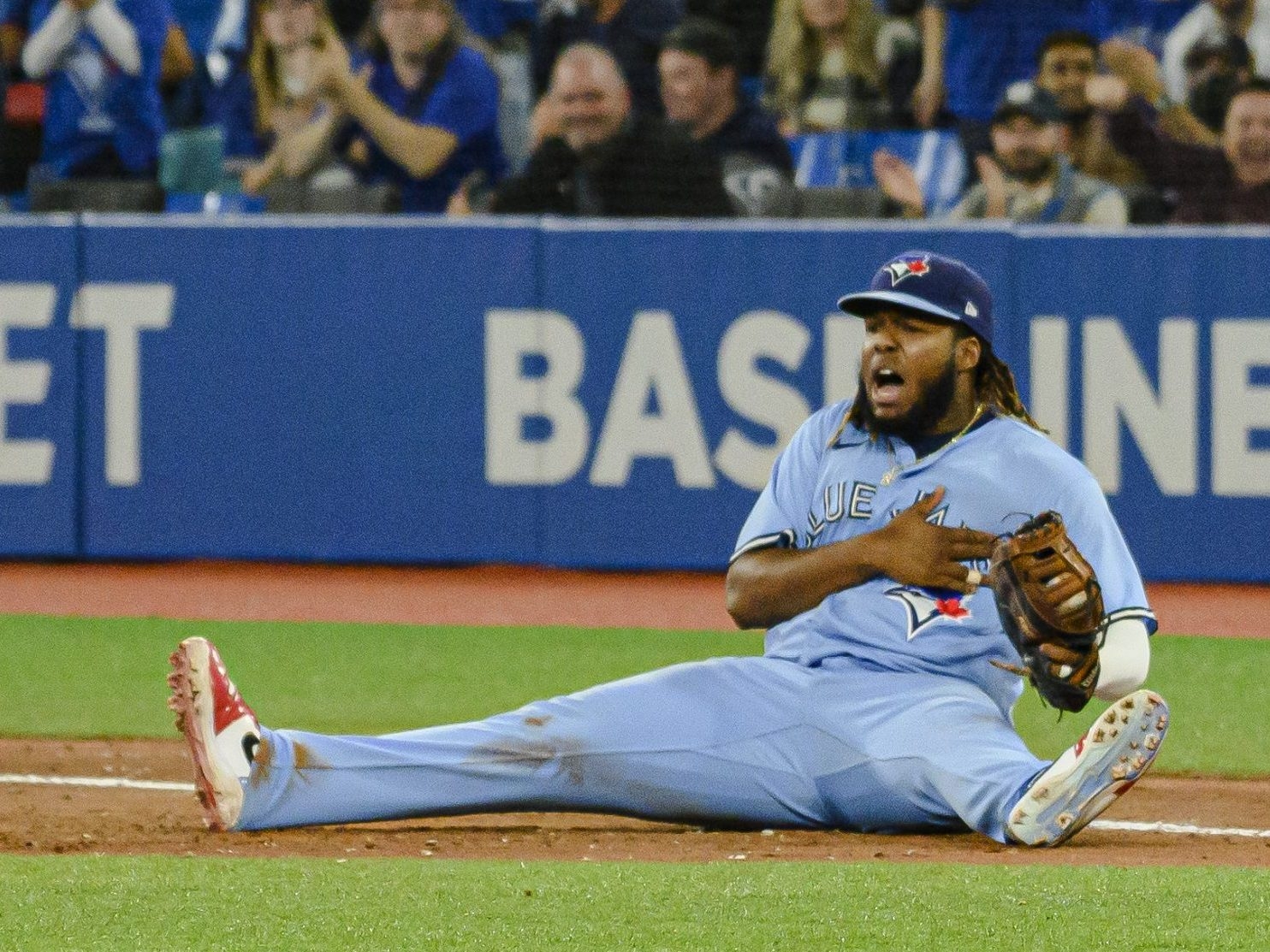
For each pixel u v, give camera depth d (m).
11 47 47.03
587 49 44.41
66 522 41.09
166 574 40.28
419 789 16.81
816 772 16.89
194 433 40.88
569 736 16.84
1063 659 15.70
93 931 13.28
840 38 45.62
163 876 14.98
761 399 39.78
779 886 14.53
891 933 13.18
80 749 24.03
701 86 43.97
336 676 30.05
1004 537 16.11
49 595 38.09
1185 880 14.84
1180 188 44.75
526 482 40.44
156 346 40.81
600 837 17.12
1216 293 38.69
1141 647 16.38
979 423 17.36
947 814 16.64
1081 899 14.15
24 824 18.00
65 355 40.91
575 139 44.19
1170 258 38.72
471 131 46.34
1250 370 38.72
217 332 40.69
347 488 40.72
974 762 16.27
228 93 47.34
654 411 40.06
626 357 40.06
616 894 14.32
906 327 17.00
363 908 13.88
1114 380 38.94
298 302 40.59
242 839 16.67
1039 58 44.81
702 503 40.03
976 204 45.03
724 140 44.50
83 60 46.91
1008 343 39.03
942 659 16.84
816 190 42.31
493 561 40.59
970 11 45.31
